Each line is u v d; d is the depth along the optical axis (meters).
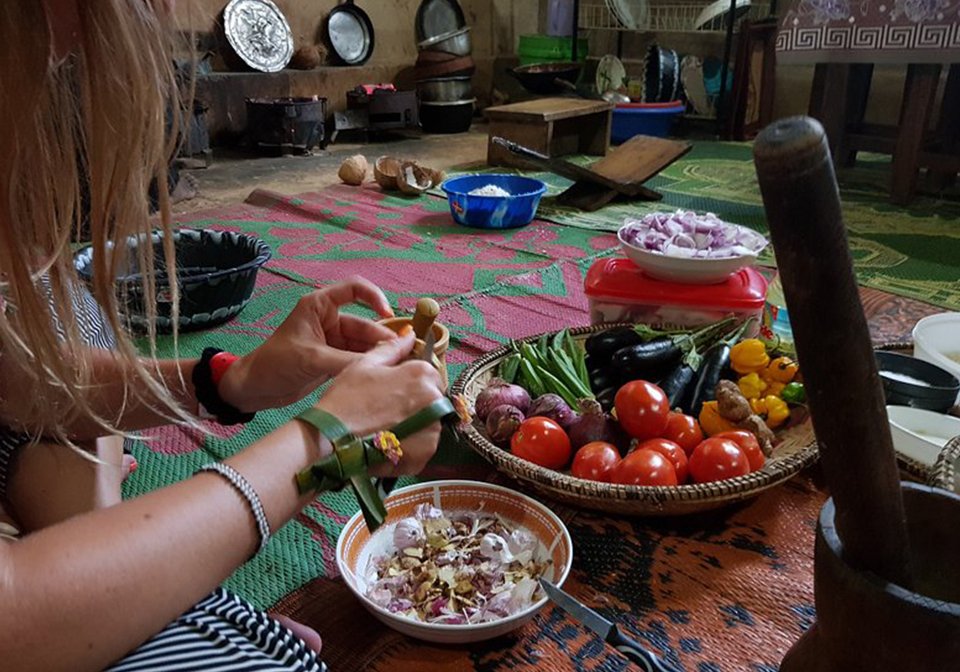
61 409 0.88
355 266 2.49
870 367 0.43
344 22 5.35
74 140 0.68
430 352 0.87
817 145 0.38
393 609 0.95
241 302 1.95
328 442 0.68
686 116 5.57
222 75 4.71
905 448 1.17
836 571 0.50
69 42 0.63
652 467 1.09
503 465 1.12
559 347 1.47
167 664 0.65
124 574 0.57
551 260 2.55
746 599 1.01
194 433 1.43
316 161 4.50
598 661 0.91
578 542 1.12
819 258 0.40
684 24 5.73
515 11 6.37
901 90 4.91
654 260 1.55
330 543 1.13
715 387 1.37
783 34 3.30
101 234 0.69
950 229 2.99
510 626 0.90
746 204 3.35
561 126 4.50
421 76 5.39
